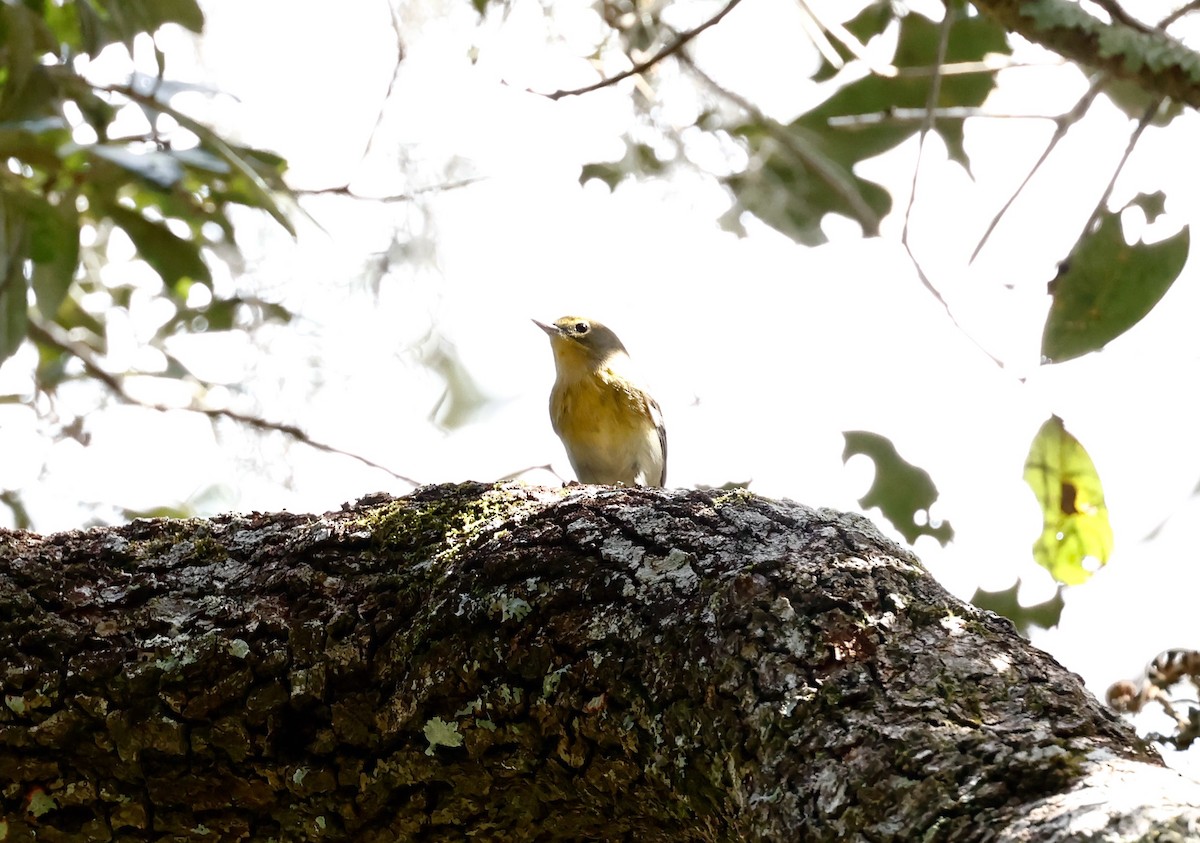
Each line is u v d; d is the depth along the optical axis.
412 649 4.81
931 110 7.23
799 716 3.86
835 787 3.63
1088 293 7.17
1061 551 8.10
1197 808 3.07
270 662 4.90
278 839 5.04
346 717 4.84
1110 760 3.39
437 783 4.80
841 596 4.16
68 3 10.23
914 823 3.42
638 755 4.31
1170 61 6.40
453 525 5.21
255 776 4.93
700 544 4.61
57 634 5.01
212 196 10.53
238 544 5.38
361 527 5.30
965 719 3.67
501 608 4.68
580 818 4.77
